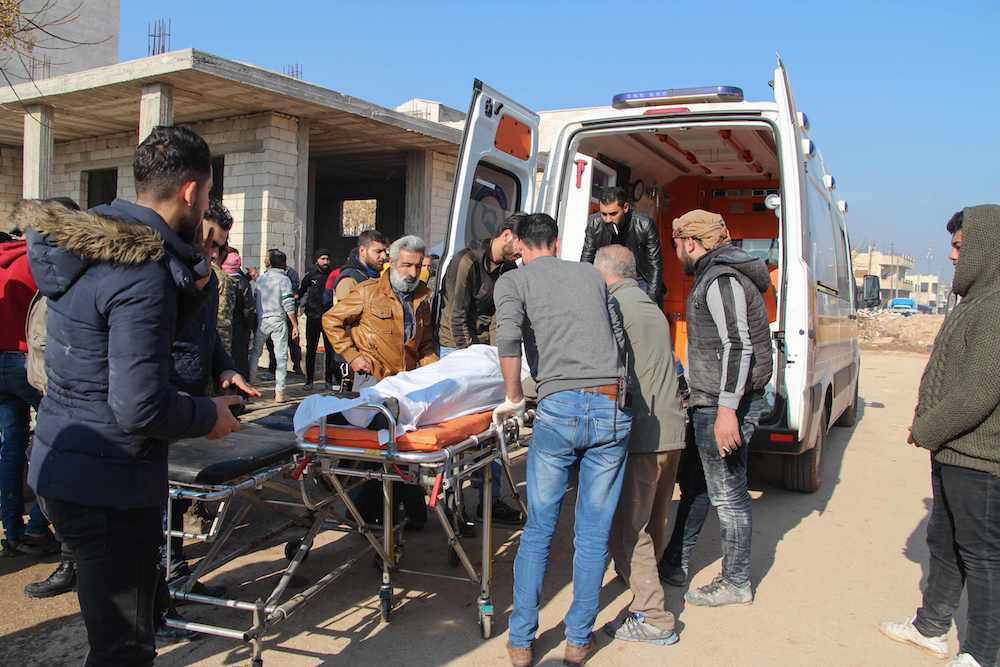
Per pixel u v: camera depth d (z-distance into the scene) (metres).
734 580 3.85
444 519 3.32
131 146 14.60
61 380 2.08
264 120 11.95
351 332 4.36
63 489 2.04
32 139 12.17
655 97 5.27
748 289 3.59
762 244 7.52
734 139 6.09
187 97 11.09
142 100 10.46
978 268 2.96
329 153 15.69
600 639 3.46
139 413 1.97
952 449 2.99
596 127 5.49
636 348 3.39
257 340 8.86
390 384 3.20
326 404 3.11
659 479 3.54
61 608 3.51
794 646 3.44
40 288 2.06
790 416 4.84
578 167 5.61
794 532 5.02
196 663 3.11
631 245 5.32
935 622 3.35
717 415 3.62
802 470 5.82
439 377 3.32
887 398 12.07
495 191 5.40
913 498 5.90
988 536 2.95
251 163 12.17
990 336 2.83
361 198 20.78
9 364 3.86
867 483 6.36
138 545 2.16
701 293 3.66
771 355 3.70
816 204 5.64
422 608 3.71
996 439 2.88
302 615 3.59
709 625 3.63
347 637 3.38
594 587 3.14
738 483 3.79
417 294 4.47
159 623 3.06
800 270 4.84
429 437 3.00
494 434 3.39
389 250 4.62
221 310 4.45
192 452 3.01
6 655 3.08
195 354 3.23
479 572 4.14
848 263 7.88
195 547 4.32
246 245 12.31
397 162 16.47
